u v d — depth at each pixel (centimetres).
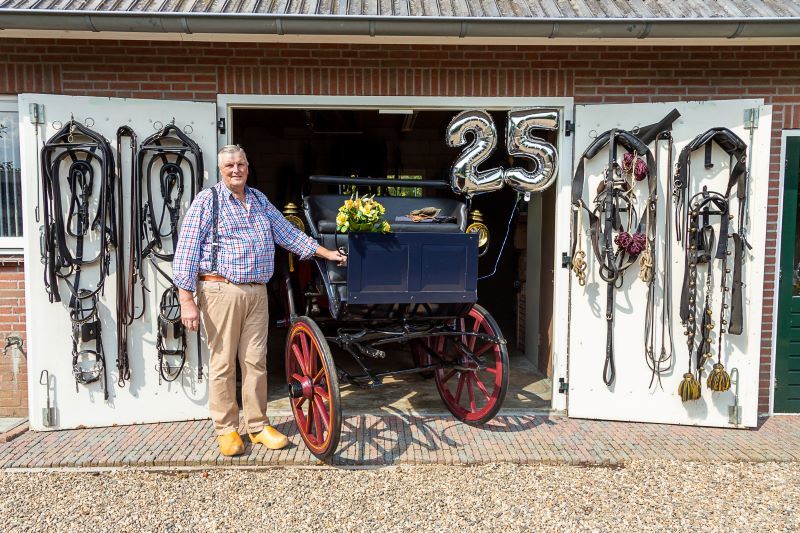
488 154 398
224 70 394
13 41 383
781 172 409
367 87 400
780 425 401
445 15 353
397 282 308
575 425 393
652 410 397
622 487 310
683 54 403
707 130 378
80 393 380
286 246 336
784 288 416
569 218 407
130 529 267
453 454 342
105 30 346
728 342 389
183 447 348
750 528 272
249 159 882
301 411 344
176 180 381
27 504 289
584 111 394
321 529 268
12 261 399
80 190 372
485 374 532
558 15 358
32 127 363
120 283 374
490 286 857
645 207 386
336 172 879
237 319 328
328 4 370
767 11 362
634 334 394
